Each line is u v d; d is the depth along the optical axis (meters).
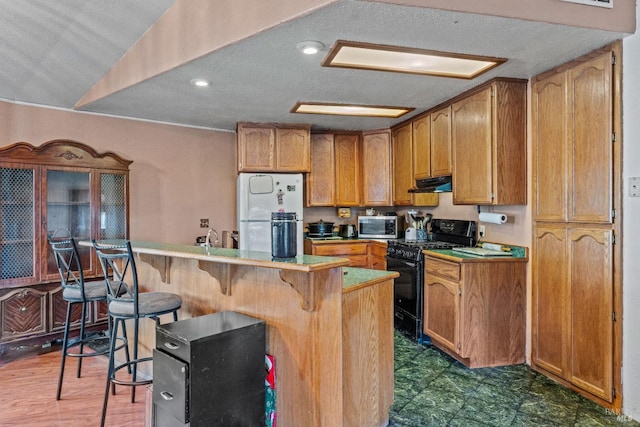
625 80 2.36
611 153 2.43
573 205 2.71
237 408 1.91
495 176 3.12
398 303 4.07
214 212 4.92
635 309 2.34
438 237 4.34
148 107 3.86
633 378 2.35
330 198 5.11
